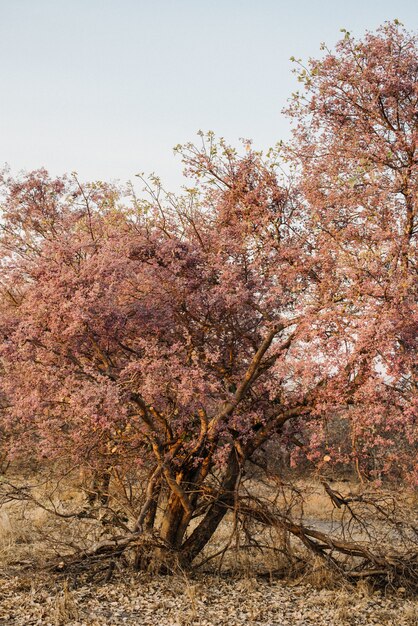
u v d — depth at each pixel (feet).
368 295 31.45
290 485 36.65
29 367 32.40
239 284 34.58
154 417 35.45
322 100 37.55
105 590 30.71
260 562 39.27
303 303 33.09
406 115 36.94
